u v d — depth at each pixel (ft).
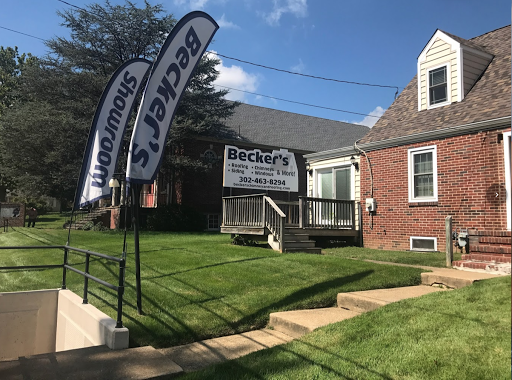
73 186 71.36
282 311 18.65
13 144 74.33
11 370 12.75
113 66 74.13
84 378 12.17
